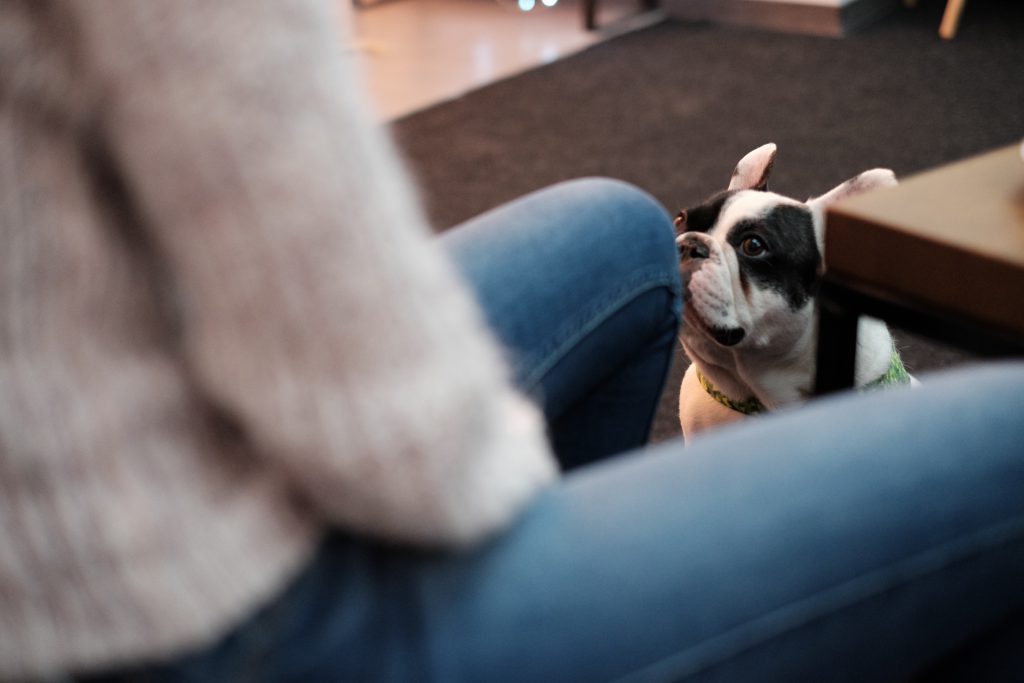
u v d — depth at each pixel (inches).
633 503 20.9
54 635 16.6
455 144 118.9
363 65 151.4
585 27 163.2
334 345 15.9
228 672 17.6
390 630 18.8
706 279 55.2
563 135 119.2
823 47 143.9
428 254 17.4
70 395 16.3
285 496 18.2
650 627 19.8
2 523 16.3
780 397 58.1
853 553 21.0
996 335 33.5
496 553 19.7
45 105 15.9
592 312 33.0
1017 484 22.5
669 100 128.0
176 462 17.2
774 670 20.9
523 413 21.0
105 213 16.7
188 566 17.0
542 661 19.3
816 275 56.1
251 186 15.5
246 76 15.4
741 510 20.9
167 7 15.2
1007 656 25.1
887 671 22.9
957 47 138.3
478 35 164.6
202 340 16.6
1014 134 108.3
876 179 56.0
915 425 22.6
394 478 16.3
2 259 15.8
